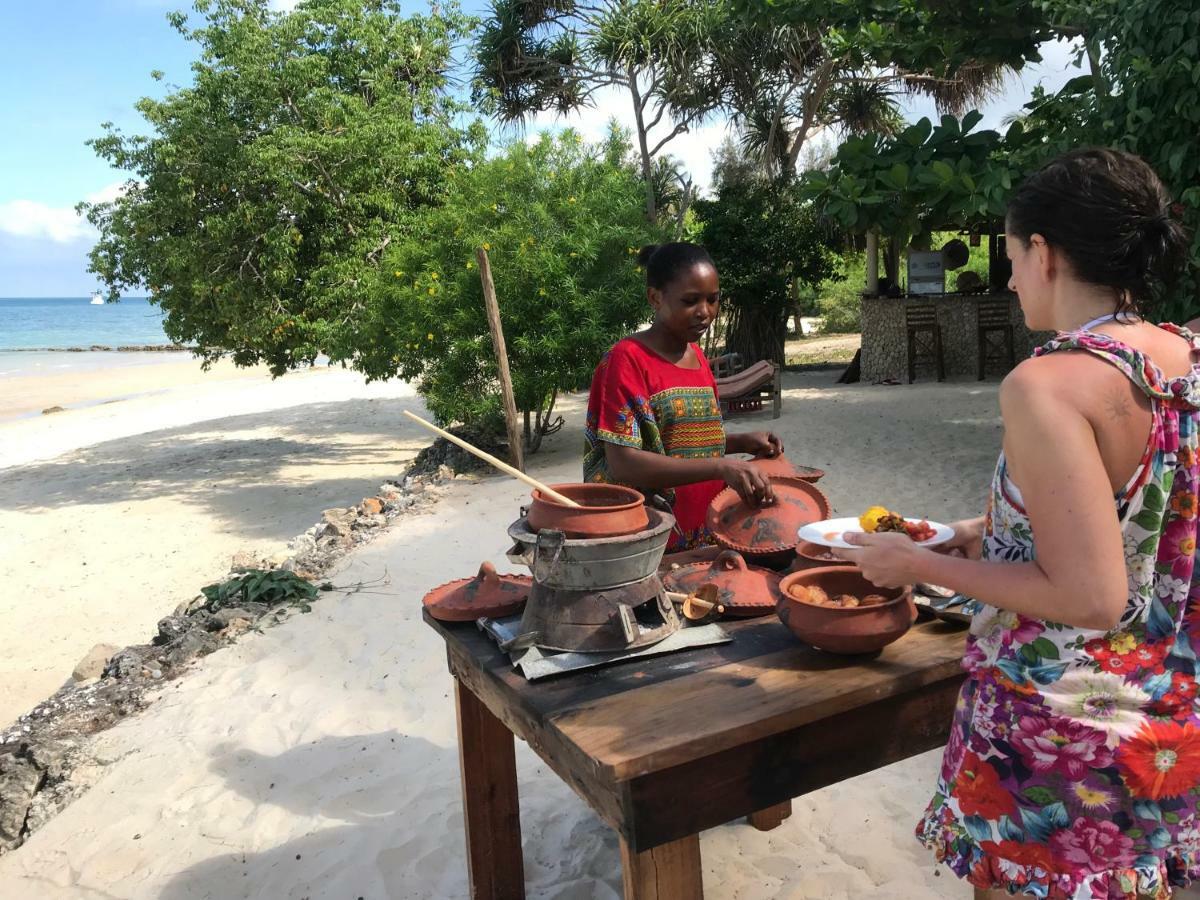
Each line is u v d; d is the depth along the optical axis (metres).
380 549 6.99
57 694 5.21
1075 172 1.54
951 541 2.02
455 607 2.42
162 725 4.39
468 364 10.53
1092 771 1.55
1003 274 15.88
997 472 1.64
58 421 21.50
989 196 7.15
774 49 19.12
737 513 2.62
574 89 20.41
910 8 8.60
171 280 13.26
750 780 1.83
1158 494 1.48
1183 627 1.58
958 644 2.06
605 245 10.64
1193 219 6.20
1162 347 1.55
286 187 12.09
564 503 2.13
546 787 3.54
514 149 11.32
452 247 10.84
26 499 12.65
